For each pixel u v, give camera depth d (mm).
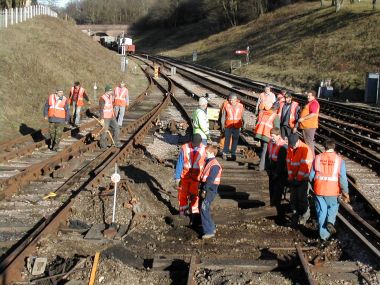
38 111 22141
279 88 40188
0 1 47219
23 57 27922
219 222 10625
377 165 15062
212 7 104375
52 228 9320
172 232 10047
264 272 8203
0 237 9164
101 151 16812
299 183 10406
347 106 30250
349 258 8883
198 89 39750
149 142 18484
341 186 9641
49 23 45500
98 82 34125
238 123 15445
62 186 12188
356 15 57094
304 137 14062
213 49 79688
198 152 10438
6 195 11328
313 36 56844
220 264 8352
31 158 15461
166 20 121188
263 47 64562
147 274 8055
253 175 14000
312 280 7496
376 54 43344
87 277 7605
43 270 7859
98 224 9898
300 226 10469
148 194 11883
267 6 86312
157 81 46875
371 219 10797
